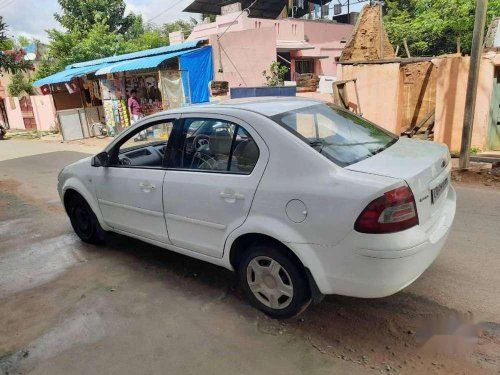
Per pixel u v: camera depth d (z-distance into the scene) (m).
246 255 3.04
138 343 2.89
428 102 10.48
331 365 2.53
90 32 24.89
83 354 2.82
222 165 3.07
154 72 13.76
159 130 3.68
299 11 25.69
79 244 4.84
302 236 2.60
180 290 3.59
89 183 4.28
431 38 17.23
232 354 2.71
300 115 3.09
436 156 2.82
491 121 8.27
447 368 2.44
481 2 6.23
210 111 3.21
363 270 2.43
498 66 7.93
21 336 3.08
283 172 2.69
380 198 2.32
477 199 5.48
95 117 17.48
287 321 3.01
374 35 10.98
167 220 3.51
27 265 4.36
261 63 13.24
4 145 17.55
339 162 2.61
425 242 2.45
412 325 2.86
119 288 3.70
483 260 3.69
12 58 13.40
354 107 10.09
